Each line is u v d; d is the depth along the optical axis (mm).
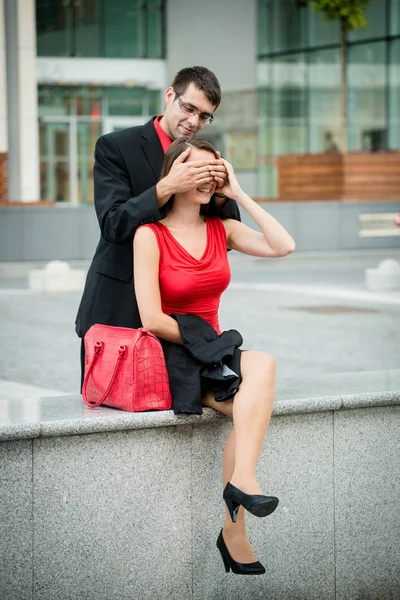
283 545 5441
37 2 37938
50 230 27125
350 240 30641
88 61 38719
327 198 33375
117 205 5613
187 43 40062
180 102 5613
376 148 41656
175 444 5156
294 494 5449
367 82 41656
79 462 4949
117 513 5051
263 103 41594
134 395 5070
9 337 14023
